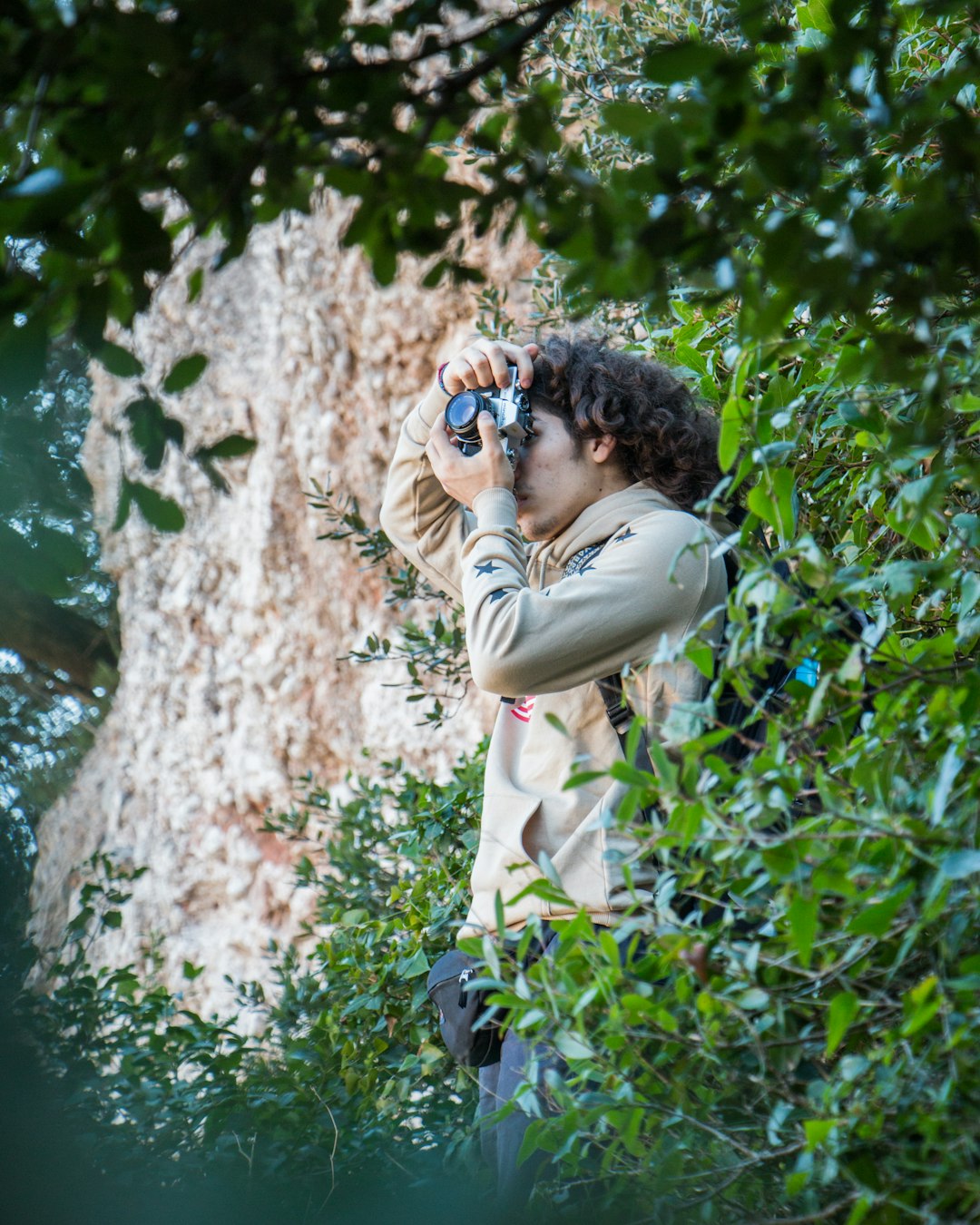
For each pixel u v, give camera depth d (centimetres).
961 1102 96
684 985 108
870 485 142
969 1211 96
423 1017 223
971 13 153
